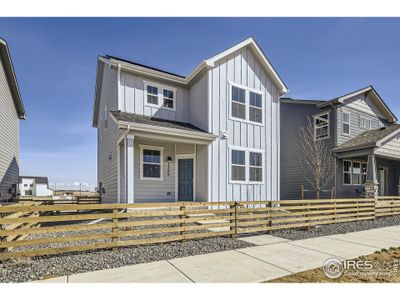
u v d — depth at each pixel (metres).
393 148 13.20
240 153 11.56
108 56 12.41
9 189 14.31
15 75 13.42
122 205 5.63
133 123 8.62
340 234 7.61
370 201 11.12
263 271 4.38
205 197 10.53
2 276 4.00
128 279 3.97
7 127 13.44
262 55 12.31
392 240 6.80
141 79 11.35
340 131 14.60
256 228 7.29
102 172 15.04
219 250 5.66
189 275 4.16
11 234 4.56
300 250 5.71
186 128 10.45
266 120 12.58
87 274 4.13
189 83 12.32
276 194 12.56
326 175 14.76
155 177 11.07
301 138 16.44
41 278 3.96
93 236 5.26
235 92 11.64
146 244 6.02
